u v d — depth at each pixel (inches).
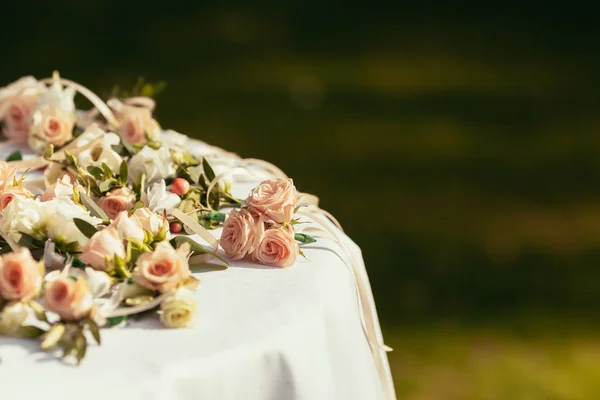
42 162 81.2
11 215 60.5
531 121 348.8
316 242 68.7
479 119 351.3
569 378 161.9
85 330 52.6
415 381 159.0
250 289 59.7
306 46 464.1
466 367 165.2
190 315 53.6
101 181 71.9
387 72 421.4
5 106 100.0
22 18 487.5
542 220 245.3
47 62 421.4
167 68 418.9
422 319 185.8
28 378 47.9
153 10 516.1
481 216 246.8
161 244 55.4
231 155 88.2
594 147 317.1
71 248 60.2
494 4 540.4
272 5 533.3
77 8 512.1
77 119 98.0
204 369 50.8
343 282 63.7
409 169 289.7
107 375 48.8
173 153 80.2
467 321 185.6
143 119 88.1
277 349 53.7
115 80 397.4
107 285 55.9
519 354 171.2
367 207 252.5
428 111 362.0
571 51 461.1
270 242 63.5
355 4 540.7
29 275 52.7
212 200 74.8
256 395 53.4
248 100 373.1
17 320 51.5
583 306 194.5
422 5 542.0
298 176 281.0
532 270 212.7
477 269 211.8
